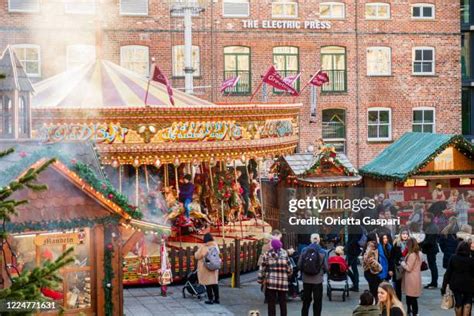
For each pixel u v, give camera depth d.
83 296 14.23
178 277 22.70
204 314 19.17
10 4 37.97
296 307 19.92
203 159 23.36
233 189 26.36
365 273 19.23
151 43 39.53
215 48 40.22
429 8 42.56
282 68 41.03
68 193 13.52
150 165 25.69
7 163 12.94
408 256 18.55
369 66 42.00
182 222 24.47
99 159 16.38
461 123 43.69
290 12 41.12
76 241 14.16
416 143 30.34
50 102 23.70
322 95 41.44
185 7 33.69
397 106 42.22
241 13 40.53
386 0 41.97
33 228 13.26
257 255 24.67
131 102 24.17
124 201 13.86
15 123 15.29
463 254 17.42
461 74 44.34
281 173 28.23
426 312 19.31
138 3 39.38
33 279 8.70
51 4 38.38
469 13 44.62
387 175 29.31
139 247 22.00
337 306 19.88
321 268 17.91
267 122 24.84
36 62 38.25
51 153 13.18
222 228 24.73
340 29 41.50
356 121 41.78
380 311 13.75
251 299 20.88
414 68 42.53
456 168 29.16
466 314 17.45
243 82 40.59
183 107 22.64
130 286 22.45
